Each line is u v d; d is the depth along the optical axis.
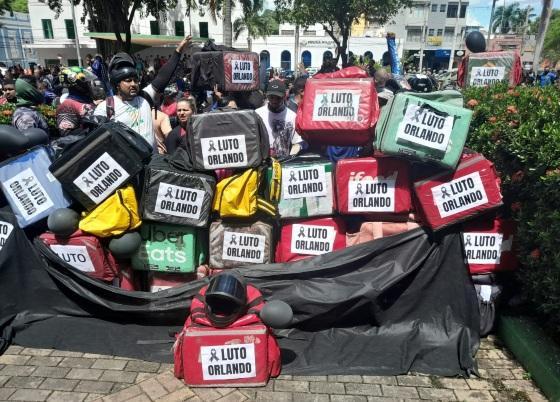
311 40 47.03
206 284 3.57
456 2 50.59
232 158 3.52
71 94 4.91
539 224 3.16
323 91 3.55
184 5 38.69
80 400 2.90
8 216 3.66
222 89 6.58
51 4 22.86
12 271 3.69
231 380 3.04
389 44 11.34
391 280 3.51
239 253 3.69
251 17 39.88
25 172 3.60
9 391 2.98
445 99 3.39
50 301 3.79
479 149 4.26
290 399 2.94
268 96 4.61
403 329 3.62
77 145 3.42
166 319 3.69
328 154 4.58
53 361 3.31
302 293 3.53
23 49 50.03
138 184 3.70
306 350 3.44
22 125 4.66
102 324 3.73
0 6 43.44
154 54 29.94
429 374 3.21
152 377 3.14
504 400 2.94
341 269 3.61
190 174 3.55
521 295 3.61
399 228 3.67
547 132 3.25
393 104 3.32
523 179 3.50
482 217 3.67
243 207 3.57
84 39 37.06
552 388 2.89
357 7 20.16
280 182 3.65
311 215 3.72
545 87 5.31
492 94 5.45
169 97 7.27
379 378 3.15
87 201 3.51
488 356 3.43
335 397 2.96
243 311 3.08
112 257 3.70
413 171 3.61
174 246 3.69
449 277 3.61
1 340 3.47
